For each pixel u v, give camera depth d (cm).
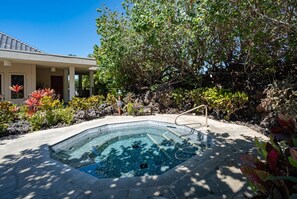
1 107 707
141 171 450
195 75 1091
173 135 741
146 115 1005
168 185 315
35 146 523
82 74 1947
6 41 1195
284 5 541
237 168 371
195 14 656
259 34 622
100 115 992
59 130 705
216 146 499
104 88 1578
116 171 450
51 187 317
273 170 150
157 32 845
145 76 1283
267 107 617
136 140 691
